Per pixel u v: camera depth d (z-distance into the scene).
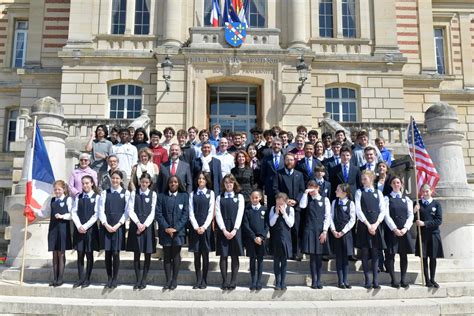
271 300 8.37
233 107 21.52
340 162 10.15
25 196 9.51
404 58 21.89
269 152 10.92
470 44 27.84
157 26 21.88
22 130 16.33
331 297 8.45
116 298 8.41
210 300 8.35
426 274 9.01
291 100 20.69
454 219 10.50
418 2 25.97
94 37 21.61
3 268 10.13
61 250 8.82
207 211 8.71
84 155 10.16
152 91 21.31
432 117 11.36
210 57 20.67
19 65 27.45
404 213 8.96
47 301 8.10
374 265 8.73
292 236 9.23
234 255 8.57
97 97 21.19
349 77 21.97
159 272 9.19
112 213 8.69
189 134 12.50
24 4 27.48
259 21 22.20
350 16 22.92
